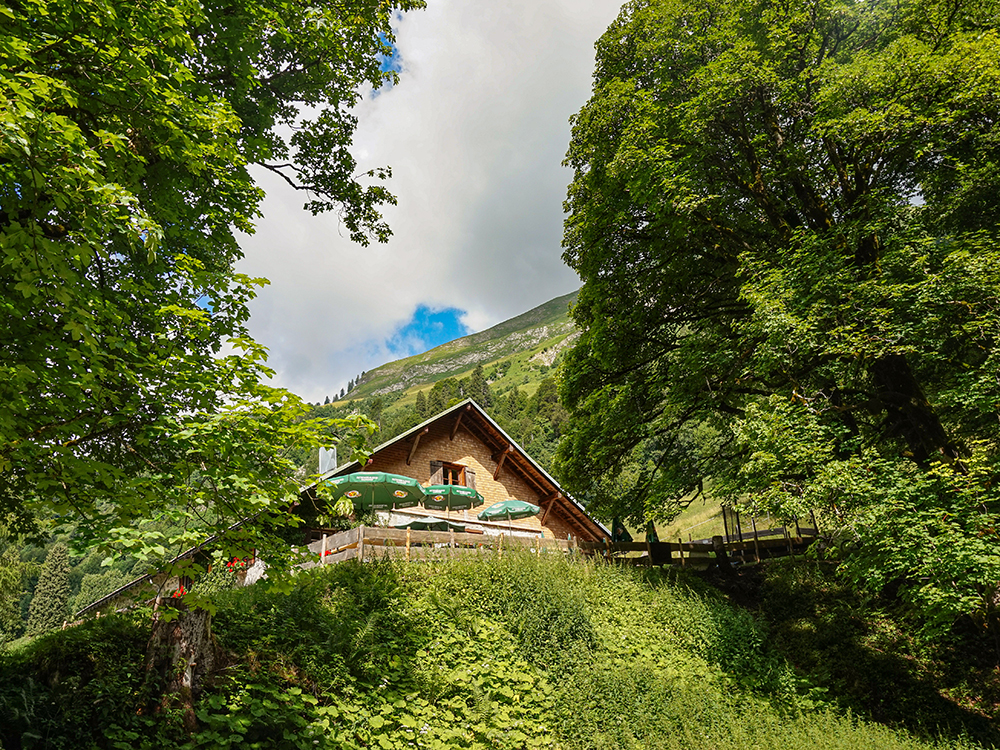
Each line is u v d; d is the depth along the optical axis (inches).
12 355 250.1
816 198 655.8
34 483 259.9
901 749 413.1
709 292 744.3
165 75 297.7
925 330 484.7
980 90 504.1
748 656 546.6
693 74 616.7
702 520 1498.5
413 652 412.5
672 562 808.9
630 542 783.1
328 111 584.4
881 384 592.7
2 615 1312.7
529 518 1066.1
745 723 428.5
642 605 584.7
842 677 539.8
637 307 754.8
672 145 629.9
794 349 540.1
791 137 655.1
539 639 469.7
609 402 767.1
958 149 586.9
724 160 673.6
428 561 556.1
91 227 241.6
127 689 285.1
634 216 708.7
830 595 674.2
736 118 637.9
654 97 669.9
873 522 435.5
